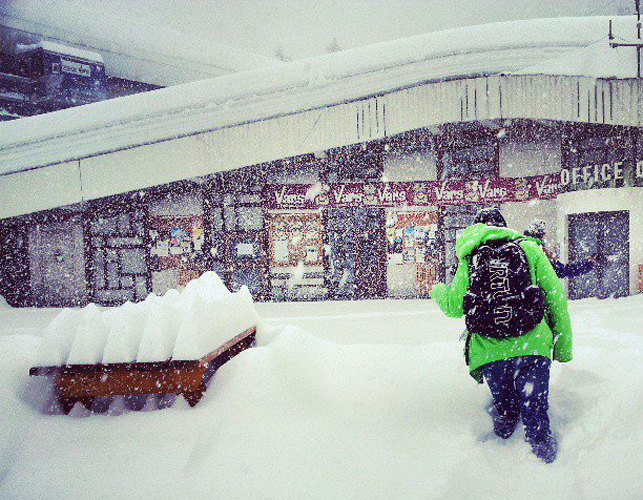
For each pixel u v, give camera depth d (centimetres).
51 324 273
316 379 290
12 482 196
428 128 1151
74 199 1205
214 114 1166
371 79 1121
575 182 1123
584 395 261
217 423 234
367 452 211
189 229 1289
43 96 1744
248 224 1268
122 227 1302
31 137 1191
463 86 1085
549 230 1177
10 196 1208
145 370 249
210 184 1262
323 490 184
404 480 190
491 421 243
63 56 1750
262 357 288
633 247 1060
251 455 208
